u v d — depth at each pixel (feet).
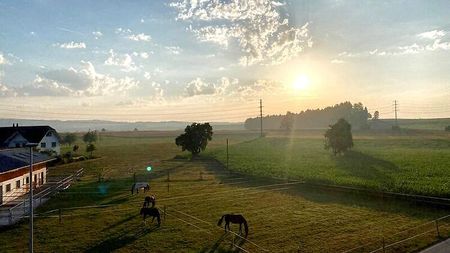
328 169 208.54
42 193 141.38
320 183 159.53
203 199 132.46
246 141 460.14
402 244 81.61
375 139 408.67
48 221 102.42
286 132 617.62
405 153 282.56
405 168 205.87
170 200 131.03
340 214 108.88
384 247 76.38
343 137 276.82
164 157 305.12
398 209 114.42
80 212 112.88
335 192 144.25
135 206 121.39
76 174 193.16
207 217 106.63
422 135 458.50
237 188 156.35
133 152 353.72
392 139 404.98
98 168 233.55
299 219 103.65
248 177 188.55
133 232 92.02
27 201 126.93
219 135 615.98
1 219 103.76
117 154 333.42
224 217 91.66
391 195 127.24
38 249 80.64
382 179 167.63
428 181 160.35
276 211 113.50
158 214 98.68
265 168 217.56
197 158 290.15
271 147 373.40
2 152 139.23
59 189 151.23
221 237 88.07
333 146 280.31
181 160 279.90
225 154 309.42
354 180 163.53
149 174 204.33
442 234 88.07
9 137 263.90
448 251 77.00
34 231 93.35
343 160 252.62
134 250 79.56
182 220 103.14
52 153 262.47
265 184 167.53
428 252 76.79
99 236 88.94
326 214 108.99
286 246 81.56
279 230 93.40
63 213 111.55
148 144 465.88
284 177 180.45
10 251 79.82
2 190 123.65
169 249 80.07
